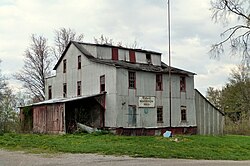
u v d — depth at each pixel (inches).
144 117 1478.8
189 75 1669.5
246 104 2763.3
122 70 1427.2
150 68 1568.7
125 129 1406.3
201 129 1672.0
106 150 822.5
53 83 1819.6
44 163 623.8
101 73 1472.7
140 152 797.2
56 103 1435.8
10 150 840.3
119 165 604.4
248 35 1099.9
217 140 1301.7
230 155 891.4
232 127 2167.8
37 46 2391.7
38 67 2381.9
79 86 1599.4
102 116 1430.9
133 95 1453.0
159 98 1542.8
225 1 1118.4
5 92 2138.3
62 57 1742.1
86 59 1561.3
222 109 2915.8
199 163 669.3
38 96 2361.0
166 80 1581.0
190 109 1648.6
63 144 951.0
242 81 2805.1
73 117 1446.9
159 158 736.3
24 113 1665.8
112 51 1603.1
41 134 1378.0
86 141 1050.7
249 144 1237.7
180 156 784.3
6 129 1469.0
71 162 639.1
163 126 1539.1
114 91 1401.3
